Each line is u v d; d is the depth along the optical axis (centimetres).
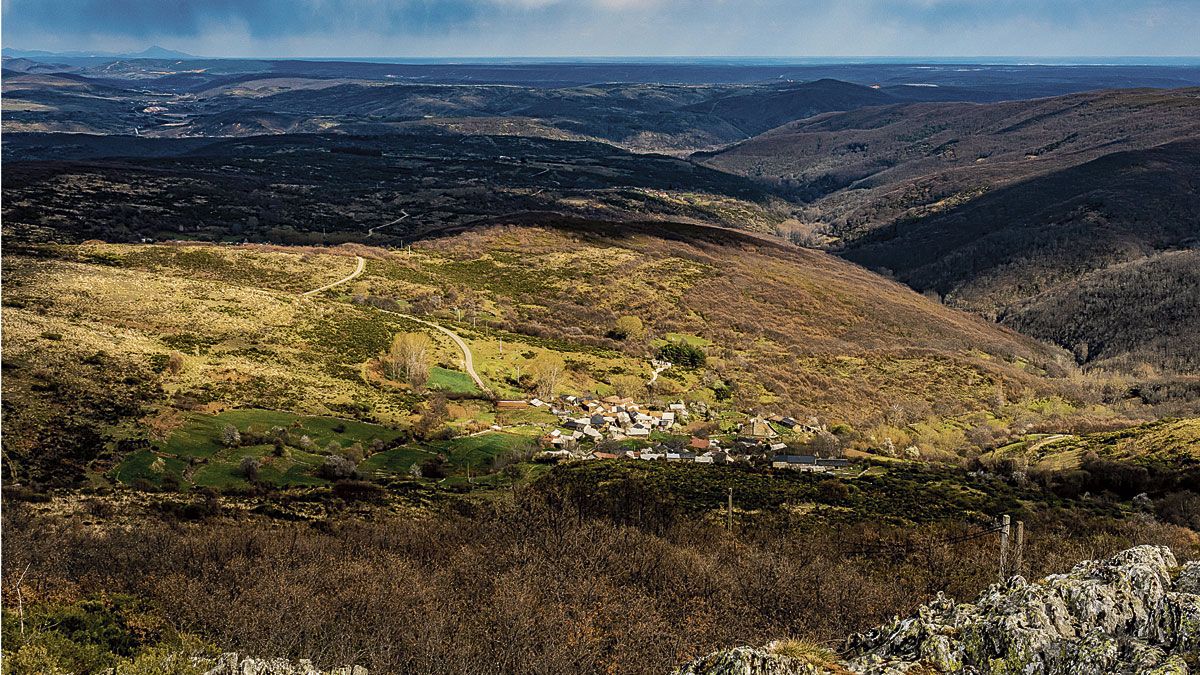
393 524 4009
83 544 3108
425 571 3153
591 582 2983
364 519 4119
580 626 2553
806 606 2775
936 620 1539
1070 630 1417
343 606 2586
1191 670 1240
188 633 2177
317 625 2366
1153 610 1415
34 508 3644
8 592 2206
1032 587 1505
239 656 2053
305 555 3219
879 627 1636
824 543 4025
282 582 2692
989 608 1512
